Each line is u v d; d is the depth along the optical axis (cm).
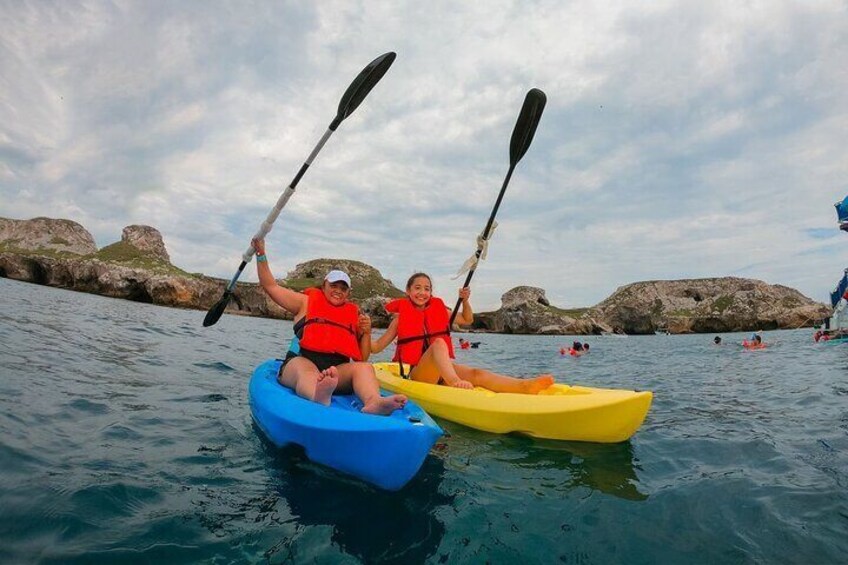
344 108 467
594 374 878
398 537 208
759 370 905
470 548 202
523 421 368
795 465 313
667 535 218
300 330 385
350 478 271
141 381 484
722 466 312
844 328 1862
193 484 248
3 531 185
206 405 416
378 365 578
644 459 326
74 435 299
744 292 6006
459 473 292
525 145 566
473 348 1889
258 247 427
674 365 1052
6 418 307
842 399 548
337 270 382
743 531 221
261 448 312
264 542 197
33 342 619
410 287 498
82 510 208
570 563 193
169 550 186
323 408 296
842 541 211
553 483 279
